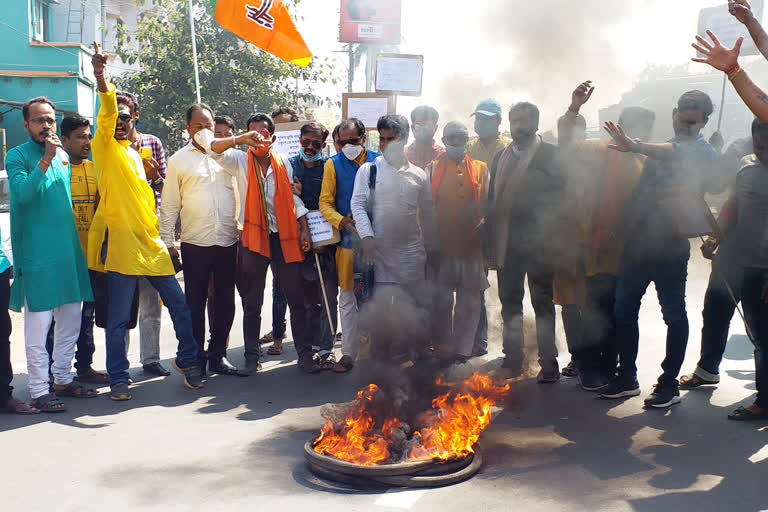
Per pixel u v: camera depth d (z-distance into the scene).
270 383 4.57
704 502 2.71
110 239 4.20
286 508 2.69
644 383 4.38
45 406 3.97
